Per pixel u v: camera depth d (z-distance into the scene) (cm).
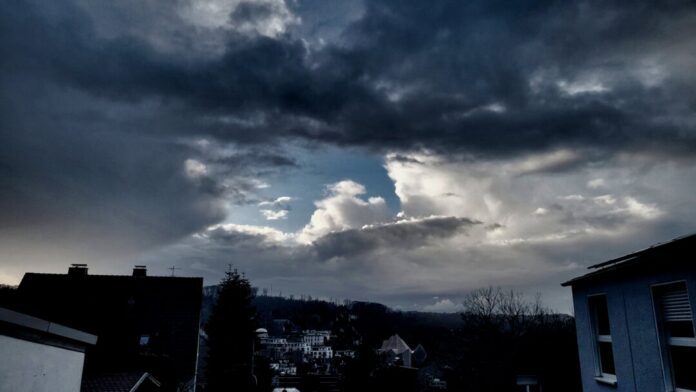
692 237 586
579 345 953
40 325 583
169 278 3212
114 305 2902
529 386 1733
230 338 3588
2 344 518
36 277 2991
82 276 3081
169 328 2912
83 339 692
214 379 3366
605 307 891
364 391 3247
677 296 668
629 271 761
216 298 3756
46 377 616
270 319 18688
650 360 708
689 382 647
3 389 519
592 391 895
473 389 2164
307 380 4472
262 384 3800
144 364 1772
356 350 3409
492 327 2434
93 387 1384
